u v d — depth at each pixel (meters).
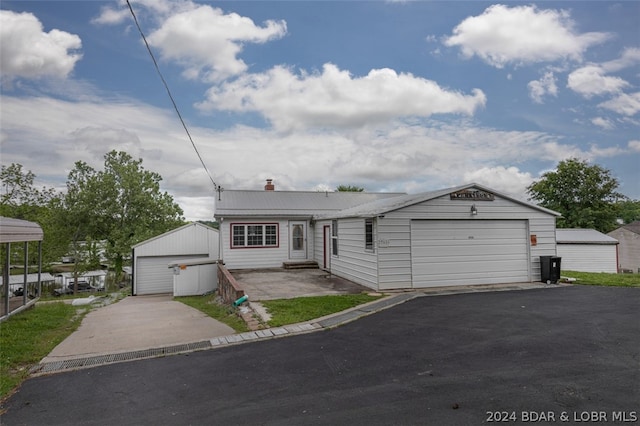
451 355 5.09
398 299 9.27
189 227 21.95
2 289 11.46
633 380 4.07
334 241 14.77
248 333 6.61
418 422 3.25
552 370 4.42
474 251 11.60
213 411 3.60
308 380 4.34
